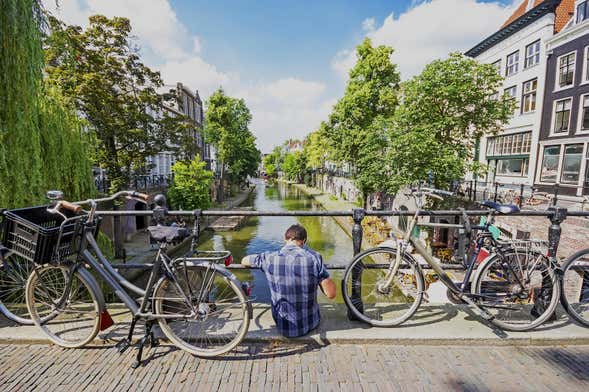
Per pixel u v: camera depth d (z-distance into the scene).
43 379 1.94
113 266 2.70
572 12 15.06
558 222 2.47
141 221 18.97
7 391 1.83
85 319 2.54
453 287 2.54
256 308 2.80
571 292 2.72
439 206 10.84
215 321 2.54
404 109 11.16
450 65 10.24
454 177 10.23
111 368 2.05
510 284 2.48
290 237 2.34
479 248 2.54
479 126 11.13
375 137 14.17
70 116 7.18
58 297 2.38
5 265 2.38
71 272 2.25
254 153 44.22
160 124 15.92
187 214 2.52
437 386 1.90
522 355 2.21
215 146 34.97
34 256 2.04
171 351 2.23
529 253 2.45
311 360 2.14
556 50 14.19
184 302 2.18
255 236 20.64
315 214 2.61
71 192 6.98
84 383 1.91
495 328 2.44
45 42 6.38
